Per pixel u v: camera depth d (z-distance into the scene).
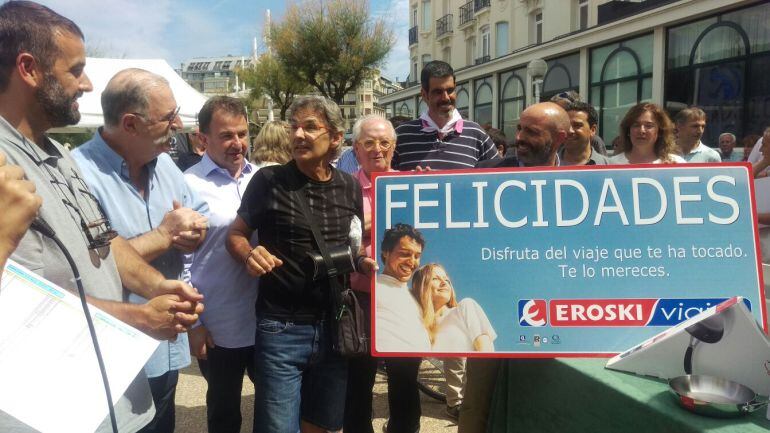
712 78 10.74
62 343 1.06
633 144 3.06
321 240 1.95
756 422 1.03
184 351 2.05
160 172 2.02
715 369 1.15
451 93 3.03
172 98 1.82
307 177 2.04
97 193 1.78
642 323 1.32
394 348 1.40
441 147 3.04
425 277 1.40
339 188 2.09
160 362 1.91
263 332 1.96
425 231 1.41
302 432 2.10
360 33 19.98
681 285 1.32
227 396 2.34
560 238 1.36
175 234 1.75
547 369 1.40
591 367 1.28
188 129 6.50
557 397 1.36
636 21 12.20
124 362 1.12
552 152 2.22
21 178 0.93
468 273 1.38
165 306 1.34
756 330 1.10
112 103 1.75
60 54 1.28
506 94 18.75
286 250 1.95
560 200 1.38
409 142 3.10
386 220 1.43
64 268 1.21
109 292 1.37
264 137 3.40
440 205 1.42
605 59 13.73
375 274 1.42
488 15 21.11
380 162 2.49
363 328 2.04
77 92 1.34
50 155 1.33
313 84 21.08
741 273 1.30
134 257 1.52
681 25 11.38
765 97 9.72
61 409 1.02
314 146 1.97
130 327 1.16
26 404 1.00
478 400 1.81
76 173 1.44
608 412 1.19
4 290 1.05
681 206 1.34
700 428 1.01
